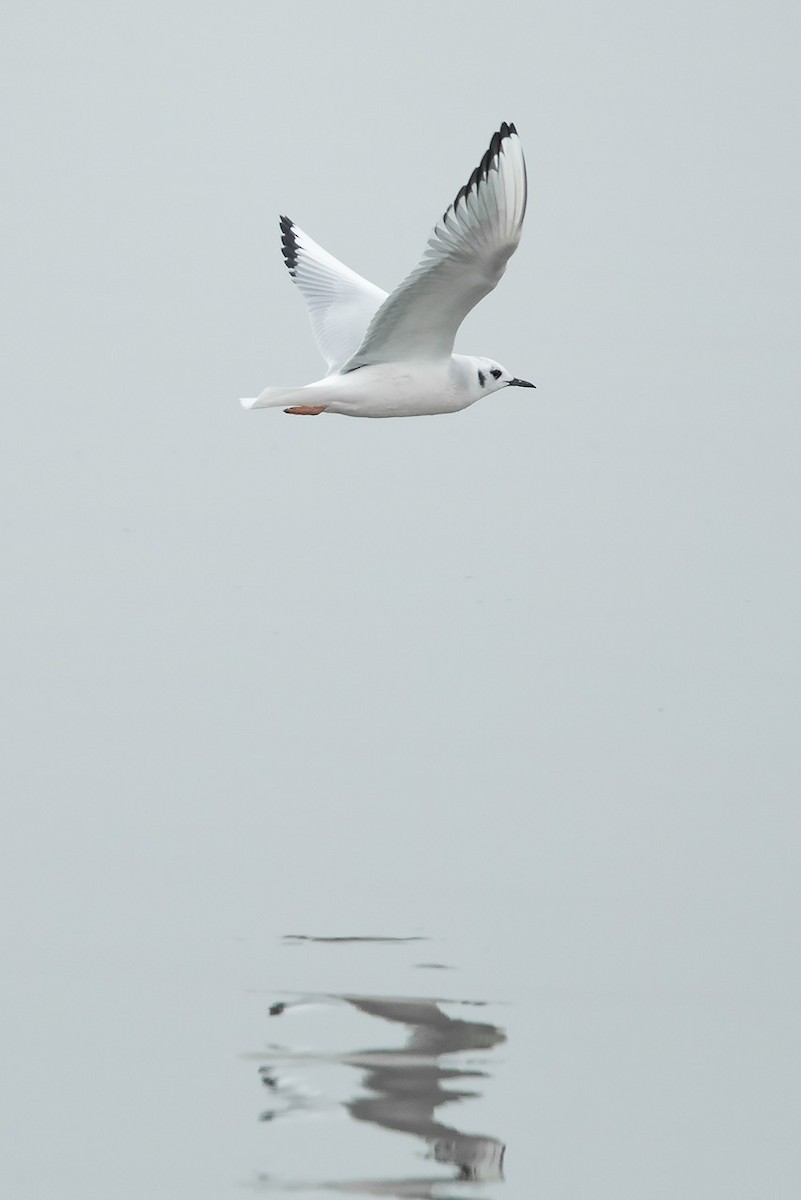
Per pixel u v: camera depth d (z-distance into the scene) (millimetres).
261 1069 10570
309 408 14594
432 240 13141
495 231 13000
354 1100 10312
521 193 12727
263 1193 9352
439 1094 10383
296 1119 10078
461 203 12812
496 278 13523
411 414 14812
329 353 16688
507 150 12625
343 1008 11344
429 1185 9453
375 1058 10773
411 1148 9789
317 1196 9352
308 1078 10516
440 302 13914
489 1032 11148
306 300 17203
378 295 16953
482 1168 9664
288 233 17500
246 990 11562
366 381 14469
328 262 17344
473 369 14836
